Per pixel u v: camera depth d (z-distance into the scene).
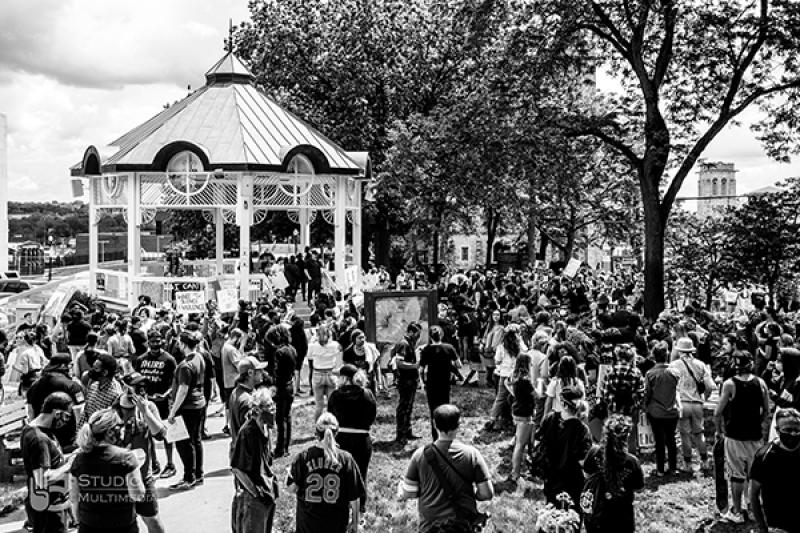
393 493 11.20
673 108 26.17
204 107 29.34
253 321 17.14
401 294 16.86
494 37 29.44
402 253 57.56
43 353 17.19
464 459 7.00
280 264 30.20
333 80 43.66
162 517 10.27
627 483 7.17
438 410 7.07
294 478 7.55
